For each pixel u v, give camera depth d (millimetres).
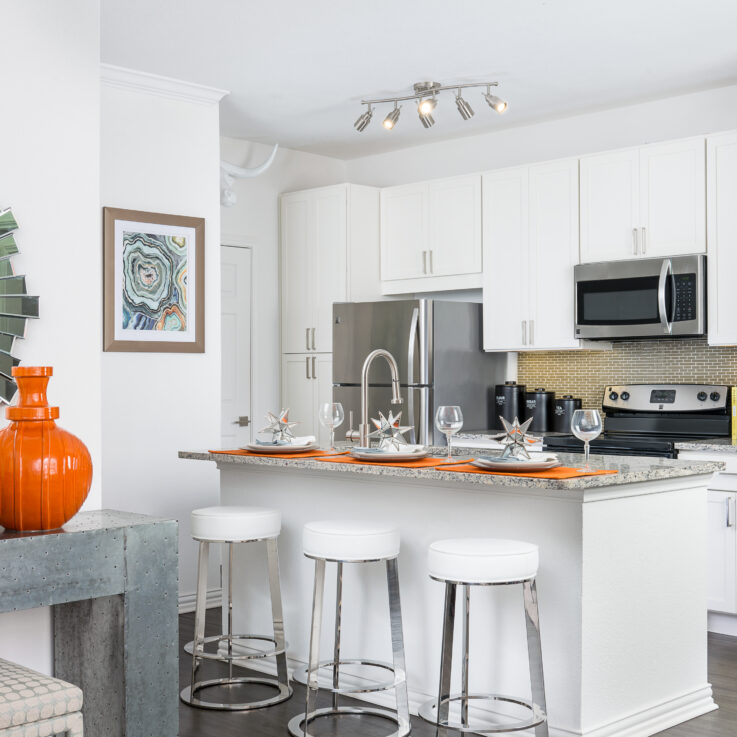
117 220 4758
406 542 3549
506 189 5621
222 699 3662
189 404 5082
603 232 5223
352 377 5883
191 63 4688
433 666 3457
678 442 4699
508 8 3998
